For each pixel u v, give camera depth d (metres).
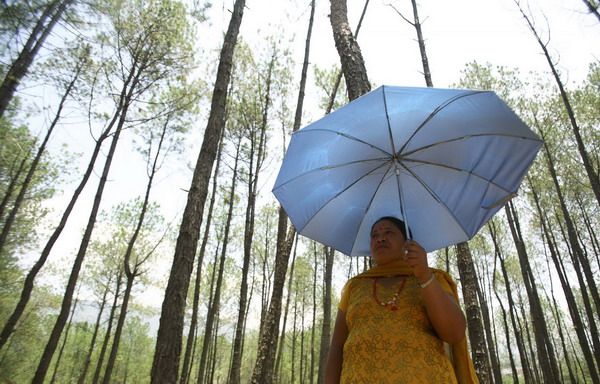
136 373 33.25
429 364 1.30
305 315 26.48
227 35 5.50
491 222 16.11
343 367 1.44
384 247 1.74
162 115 11.50
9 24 3.81
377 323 1.43
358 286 1.67
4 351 16.67
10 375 17.20
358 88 4.07
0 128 7.66
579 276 12.13
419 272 1.39
